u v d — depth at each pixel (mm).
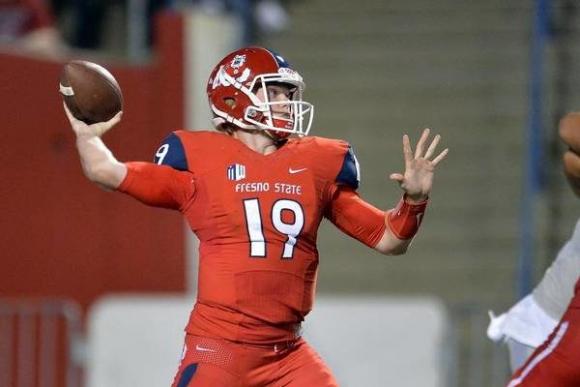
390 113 46719
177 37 41781
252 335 20422
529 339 22297
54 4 48875
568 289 21875
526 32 48750
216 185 20547
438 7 50031
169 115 41594
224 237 20547
